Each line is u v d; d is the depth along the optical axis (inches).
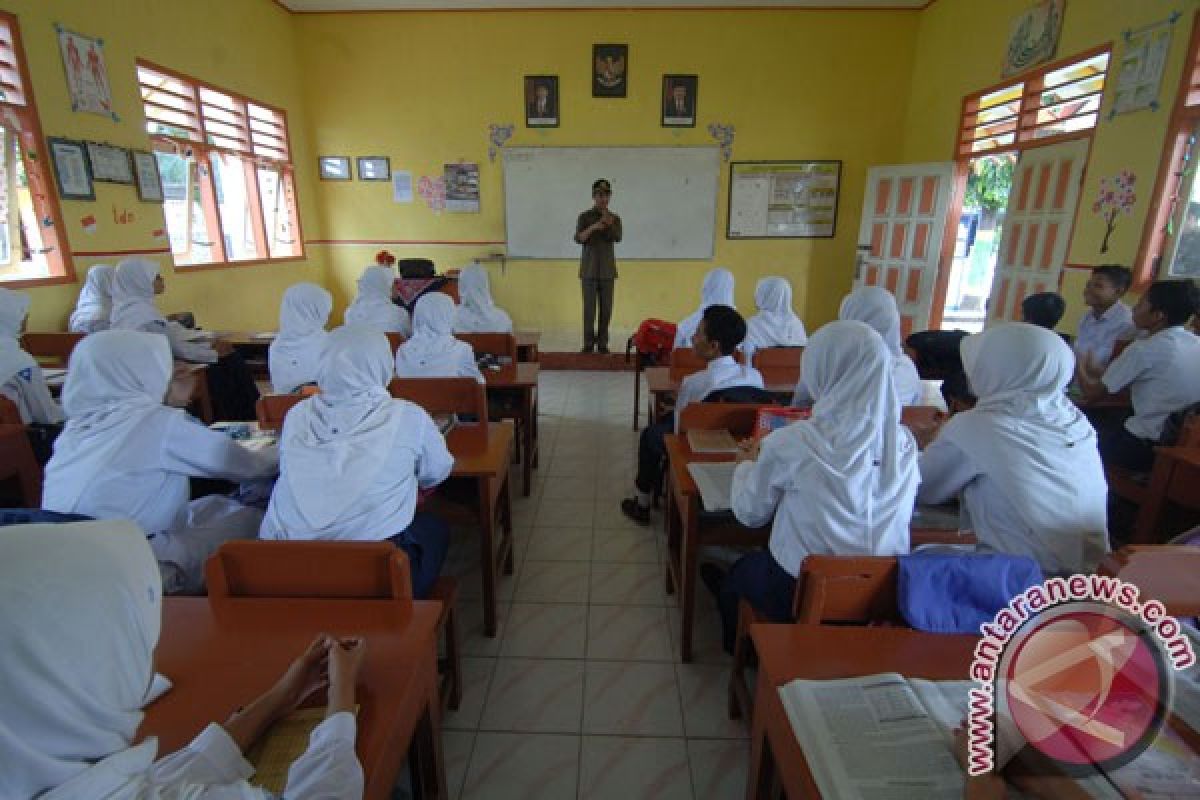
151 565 23.3
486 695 64.7
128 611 21.7
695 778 55.2
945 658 36.2
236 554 41.4
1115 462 93.9
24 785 19.5
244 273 203.0
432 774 44.6
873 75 231.0
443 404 80.2
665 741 59.1
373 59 232.2
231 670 35.2
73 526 21.5
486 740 59.1
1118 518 93.0
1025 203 174.2
